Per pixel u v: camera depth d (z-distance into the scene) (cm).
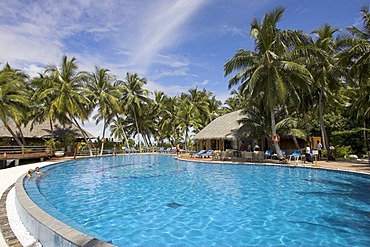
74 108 2812
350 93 2633
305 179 1321
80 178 1445
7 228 567
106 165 2169
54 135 3409
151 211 791
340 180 1277
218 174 1553
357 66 1752
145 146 4416
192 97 4600
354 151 2506
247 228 639
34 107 2908
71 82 2838
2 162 1875
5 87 2217
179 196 987
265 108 2088
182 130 4241
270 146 2625
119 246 545
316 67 2170
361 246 529
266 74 1962
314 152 1825
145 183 1271
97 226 665
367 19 1714
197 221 695
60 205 871
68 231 441
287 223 670
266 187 1138
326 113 2881
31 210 576
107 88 3419
